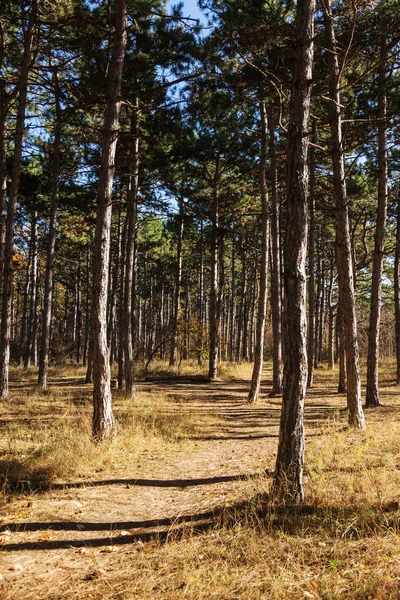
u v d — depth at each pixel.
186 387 20.28
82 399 14.45
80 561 4.06
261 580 3.59
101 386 8.64
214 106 12.90
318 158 14.41
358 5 8.48
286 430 5.32
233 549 4.12
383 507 4.73
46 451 7.45
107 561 4.06
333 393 17.66
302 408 5.36
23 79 13.02
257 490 5.61
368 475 5.76
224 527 4.54
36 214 26.62
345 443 8.04
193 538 4.43
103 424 8.55
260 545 4.15
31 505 5.43
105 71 11.69
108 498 5.74
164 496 5.84
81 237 29.86
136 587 3.56
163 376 24.23
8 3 12.44
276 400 15.81
